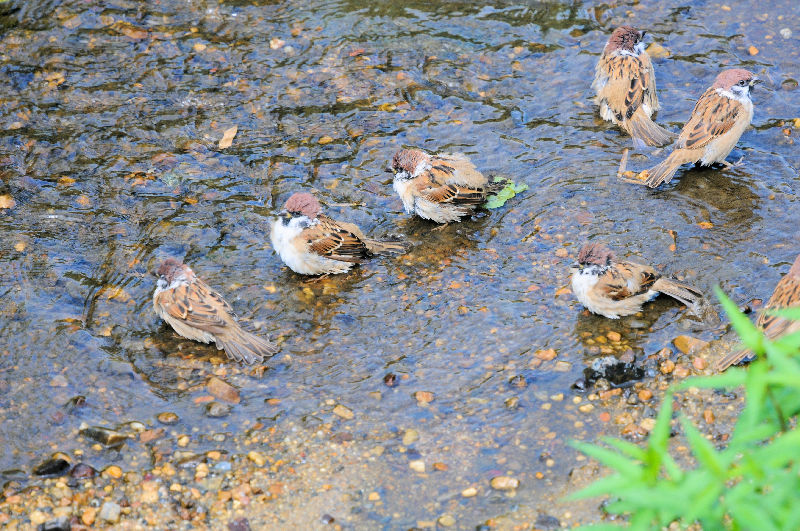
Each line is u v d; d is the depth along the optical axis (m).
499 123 10.62
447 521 5.98
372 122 10.62
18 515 6.00
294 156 10.12
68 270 8.46
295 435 6.77
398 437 6.75
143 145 10.21
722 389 6.96
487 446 6.64
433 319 8.02
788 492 3.82
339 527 5.97
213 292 7.76
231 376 7.38
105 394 7.12
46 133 10.30
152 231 9.02
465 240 9.05
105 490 6.24
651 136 10.14
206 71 11.37
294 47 11.83
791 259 8.36
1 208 9.19
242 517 6.06
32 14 12.15
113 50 11.62
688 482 3.83
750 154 10.01
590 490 3.97
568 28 12.19
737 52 11.57
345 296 8.34
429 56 11.66
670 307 8.02
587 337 7.69
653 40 11.87
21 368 7.33
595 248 7.66
